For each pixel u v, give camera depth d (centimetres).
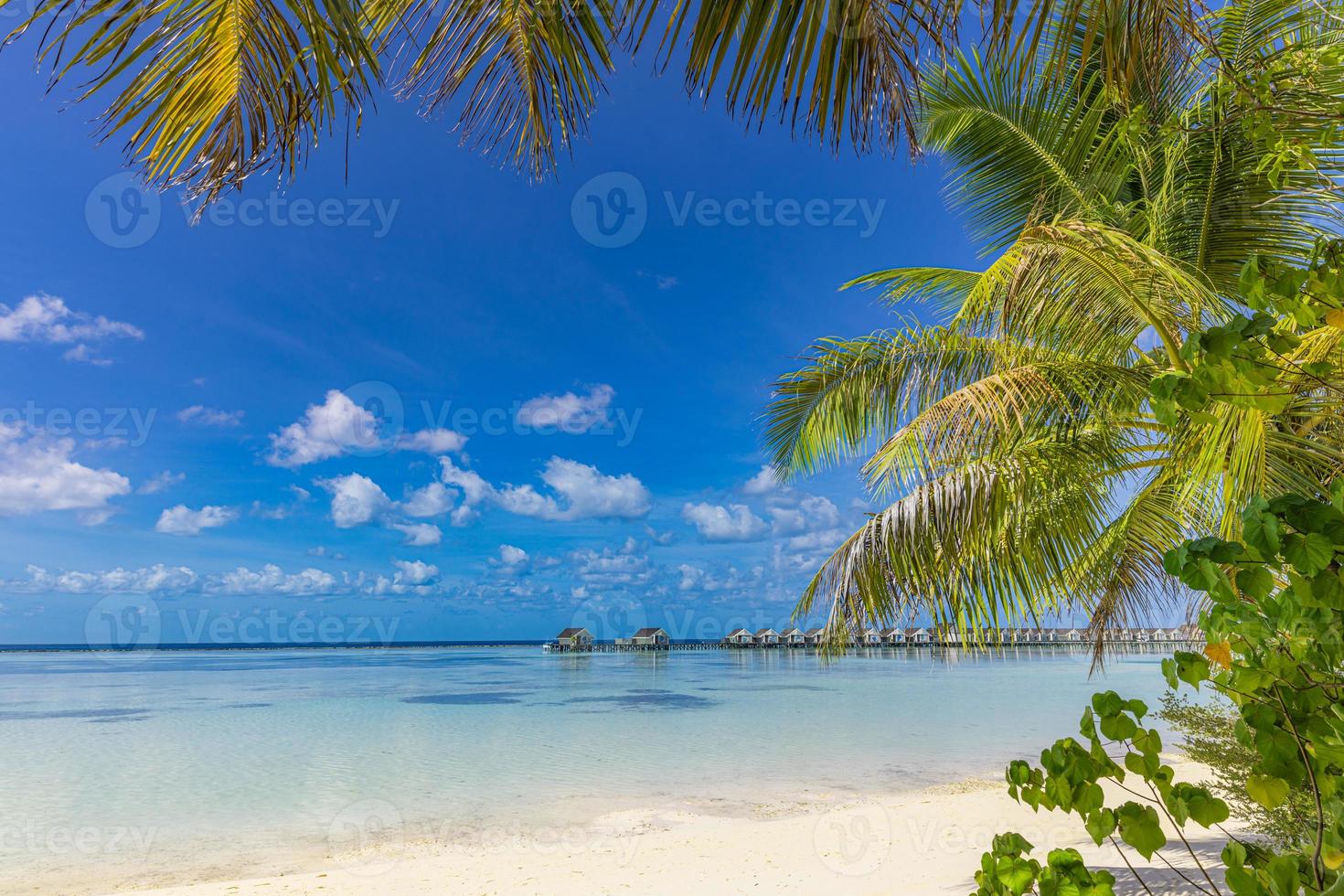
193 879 914
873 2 186
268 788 1501
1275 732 110
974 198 649
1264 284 126
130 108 175
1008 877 134
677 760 1753
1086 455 447
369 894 802
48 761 1858
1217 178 462
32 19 152
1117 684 3997
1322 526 93
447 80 239
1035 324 413
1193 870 584
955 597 463
